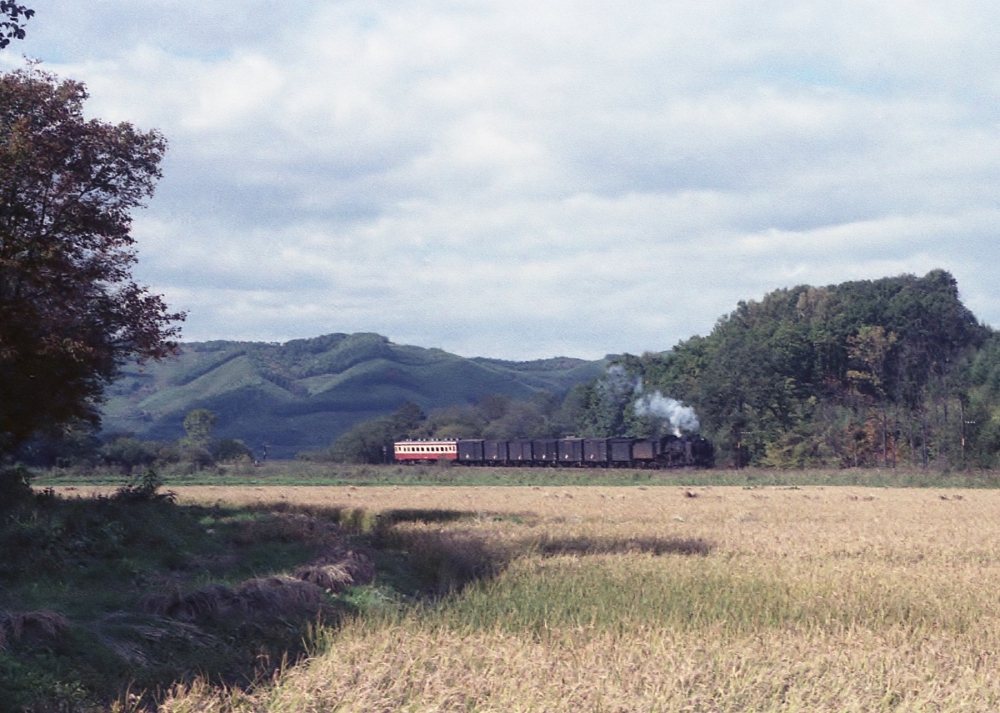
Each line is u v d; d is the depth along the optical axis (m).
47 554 18.88
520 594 17.20
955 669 11.53
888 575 18.67
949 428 81.69
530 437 130.88
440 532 27.86
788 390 100.31
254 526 26.39
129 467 87.94
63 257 27.59
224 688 10.91
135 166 29.36
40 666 11.46
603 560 21.33
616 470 79.88
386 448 111.69
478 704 10.23
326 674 11.09
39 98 27.30
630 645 12.51
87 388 30.56
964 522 32.16
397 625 14.47
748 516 34.94
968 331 119.31
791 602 15.80
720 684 10.73
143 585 17.88
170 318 30.27
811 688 10.62
